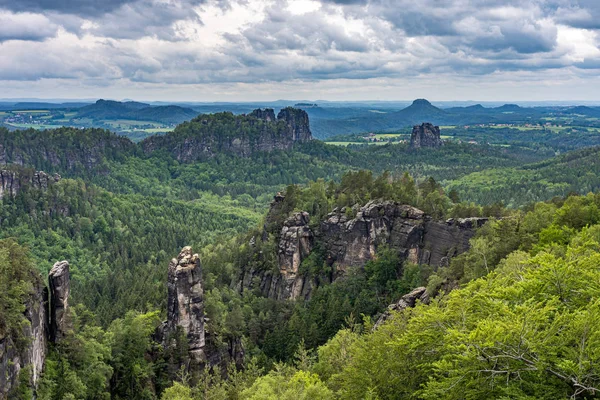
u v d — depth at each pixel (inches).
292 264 6904.5
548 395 1733.5
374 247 6678.2
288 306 6501.0
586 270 2172.7
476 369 1897.1
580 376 1657.2
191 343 4165.8
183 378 3631.9
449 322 2294.5
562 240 4188.0
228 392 3641.7
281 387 2847.0
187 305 4165.8
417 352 2358.5
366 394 2277.3
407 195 7022.6
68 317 3501.5
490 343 1792.6
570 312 2052.2
